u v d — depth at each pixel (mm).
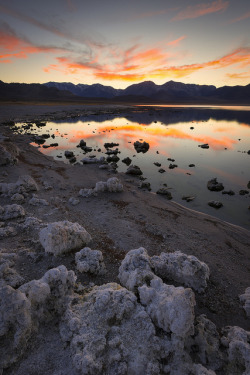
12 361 4742
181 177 22062
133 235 11375
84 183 18797
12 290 5293
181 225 12961
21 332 5004
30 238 9961
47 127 51250
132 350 4973
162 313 5547
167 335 5449
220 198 17578
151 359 4875
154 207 15188
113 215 13430
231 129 53938
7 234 10078
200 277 8086
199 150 33125
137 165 25656
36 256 8578
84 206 14383
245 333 5988
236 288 8477
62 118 68125
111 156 27625
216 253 10570
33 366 4770
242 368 5105
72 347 5035
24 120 60094
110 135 43625
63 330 5449
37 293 5652
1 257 8234
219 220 14039
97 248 10016
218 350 5449
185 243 11102
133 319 5648
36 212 12859
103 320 5523
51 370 4707
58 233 8844
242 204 16625
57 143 34906
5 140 31516
